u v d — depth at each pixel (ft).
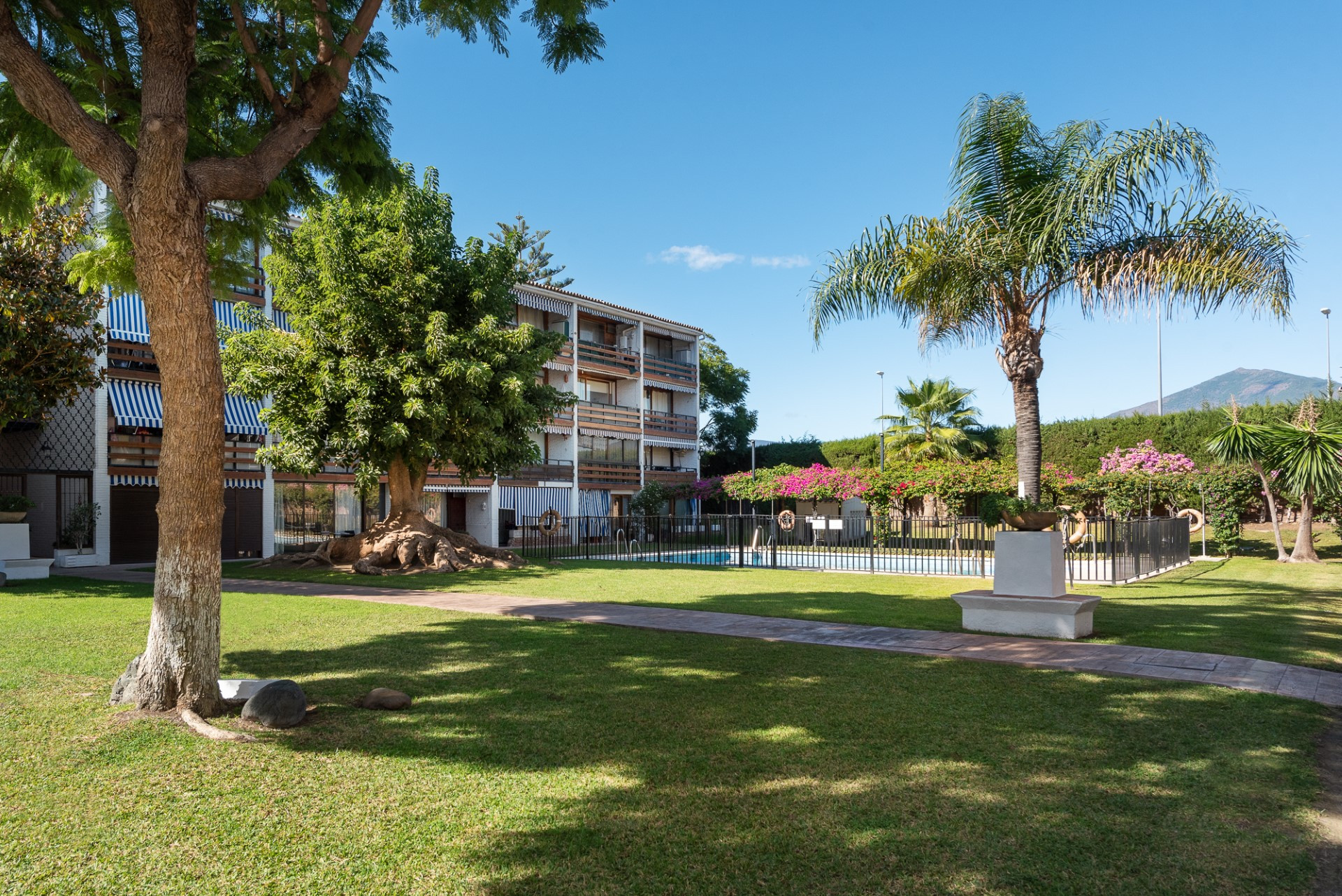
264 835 13.79
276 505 93.71
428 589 54.08
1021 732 19.76
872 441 142.00
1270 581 59.11
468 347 62.44
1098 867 12.73
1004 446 124.57
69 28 23.82
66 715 20.63
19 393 53.11
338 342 61.98
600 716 21.17
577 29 30.40
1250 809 15.03
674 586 56.18
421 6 29.78
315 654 29.76
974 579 61.31
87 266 30.17
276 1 23.24
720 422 173.47
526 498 126.52
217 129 29.84
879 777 16.61
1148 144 38.63
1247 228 39.24
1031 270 42.55
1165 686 24.62
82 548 76.59
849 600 47.44
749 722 20.58
